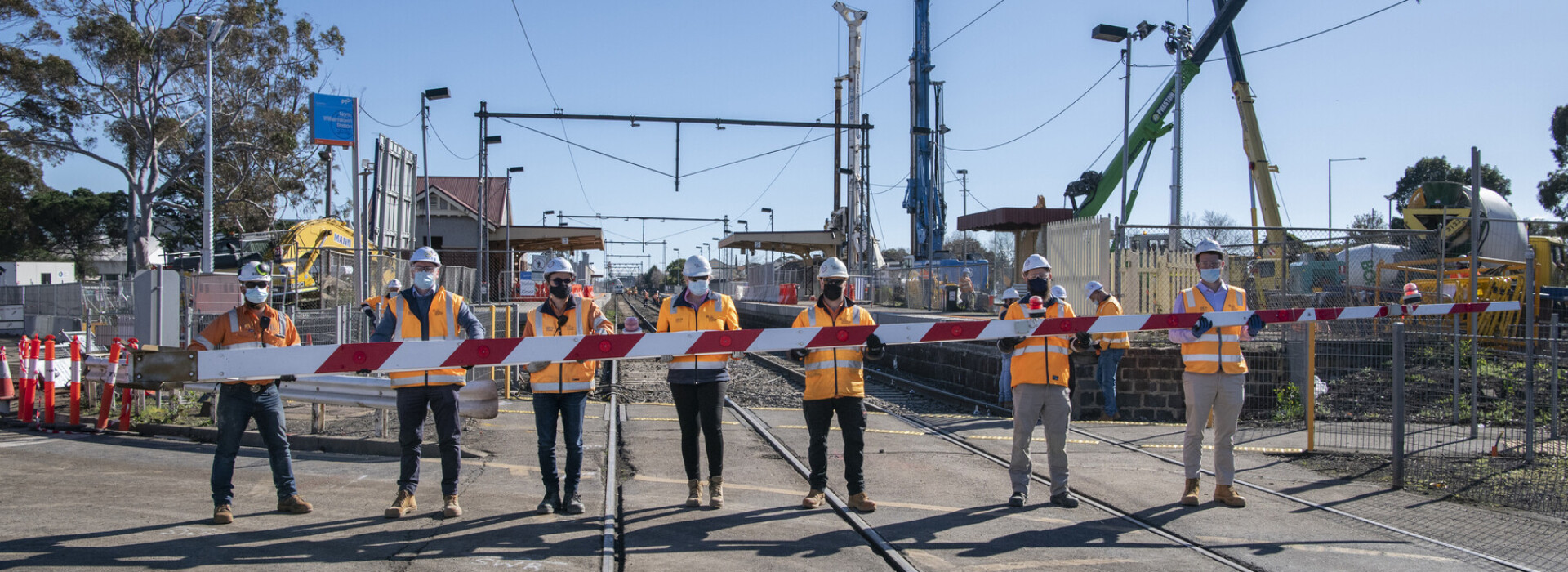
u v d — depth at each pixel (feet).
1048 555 17.53
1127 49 67.87
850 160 136.46
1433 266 55.83
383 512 20.03
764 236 139.03
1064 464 21.76
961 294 80.43
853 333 18.79
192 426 31.96
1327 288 49.44
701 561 16.63
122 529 18.12
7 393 35.01
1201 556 17.61
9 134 102.22
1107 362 38.99
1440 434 32.09
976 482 24.32
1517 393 38.60
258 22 112.37
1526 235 67.26
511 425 33.40
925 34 119.96
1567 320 71.46
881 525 19.56
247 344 19.39
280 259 71.20
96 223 219.82
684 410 20.97
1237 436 31.53
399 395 19.66
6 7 96.58
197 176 135.64
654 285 411.13
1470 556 17.90
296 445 28.86
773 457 27.71
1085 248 47.37
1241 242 47.60
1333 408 37.70
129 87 109.50
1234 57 89.40
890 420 36.37
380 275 51.37
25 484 22.71
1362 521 20.44
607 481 23.50
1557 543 18.97
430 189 136.05
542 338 16.63
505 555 16.74
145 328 38.22
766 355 74.84
